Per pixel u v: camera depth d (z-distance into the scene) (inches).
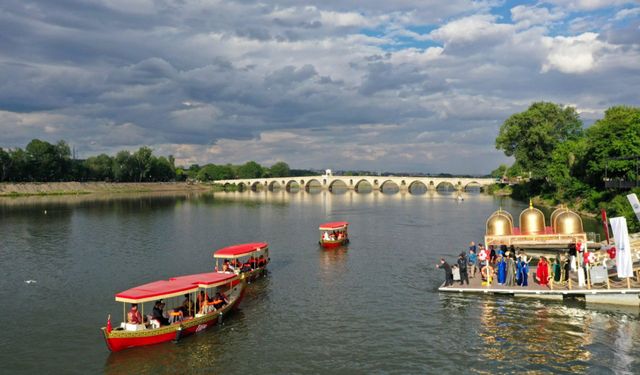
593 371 1137.4
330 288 1904.5
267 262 2228.1
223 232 3575.3
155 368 1198.3
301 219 4527.6
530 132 5595.5
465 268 1761.8
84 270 2265.0
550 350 1251.8
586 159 4404.5
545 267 1674.5
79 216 4766.2
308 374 1163.3
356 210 5467.5
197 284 1444.4
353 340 1363.2
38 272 2229.3
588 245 2162.9
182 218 4623.5
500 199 6919.3
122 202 6929.1
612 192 3914.9
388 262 2399.1
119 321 1553.9
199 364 1219.2
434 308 1601.9
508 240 2068.2
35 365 1232.8
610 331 1354.6
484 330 1391.5
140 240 3171.8
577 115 5831.7
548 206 5162.4
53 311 1659.7
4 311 1660.9
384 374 1156.5
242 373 1171.3
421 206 5920.3
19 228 3782.0
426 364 1203.9
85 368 1209.4
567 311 1510.8
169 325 1344.7
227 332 1429.6
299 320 1531.7
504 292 1670.8
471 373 1149.1
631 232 2938.0
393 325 1467.8
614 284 1615.4
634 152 3636.8
